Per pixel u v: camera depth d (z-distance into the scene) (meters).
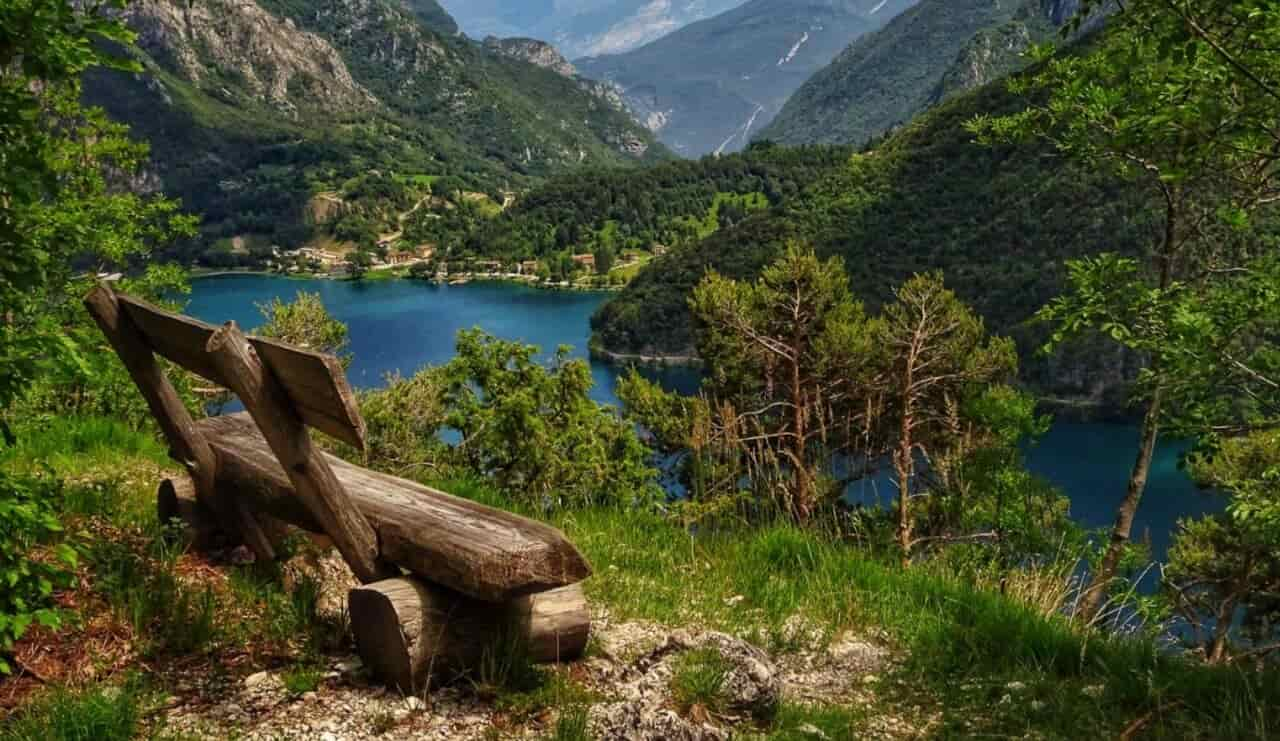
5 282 3.86
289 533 5.09
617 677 4.21
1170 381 8.44
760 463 7.28
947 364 20.77
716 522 7.00
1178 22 5.73
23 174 3.67
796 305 24.70
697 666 4.05
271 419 3.79
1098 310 8.62
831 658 4.98
